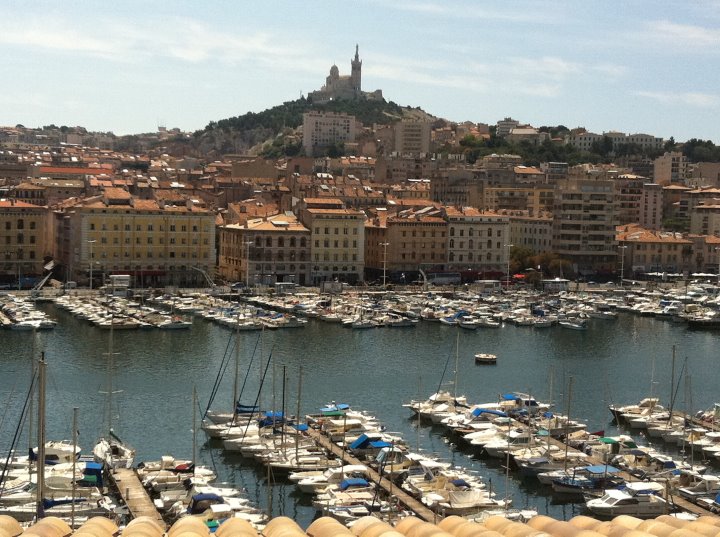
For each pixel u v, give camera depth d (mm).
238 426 139750
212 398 155625
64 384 173625
